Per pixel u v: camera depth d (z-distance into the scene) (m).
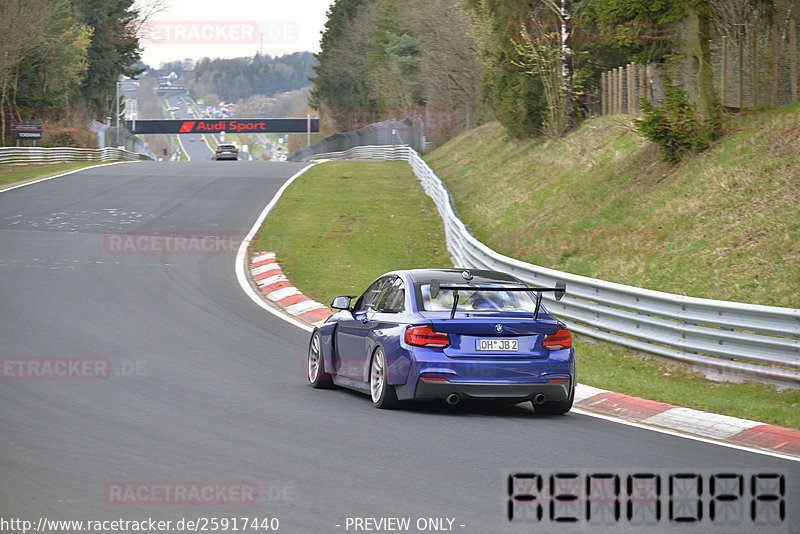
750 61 58.28
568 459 16.83
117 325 33.03
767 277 34.66
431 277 23.00
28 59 170.88
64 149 135.38
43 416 19.17
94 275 44.59
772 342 26.59
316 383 24.98
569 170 65.94
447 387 20.83
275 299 41.72
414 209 73.44
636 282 39.81
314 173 102.50
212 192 82.31
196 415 19.88
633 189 52.22
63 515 12.65
